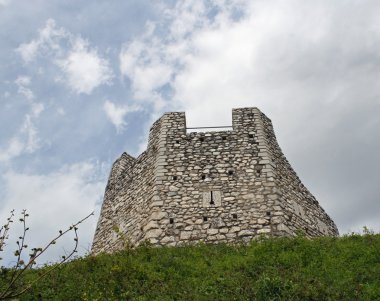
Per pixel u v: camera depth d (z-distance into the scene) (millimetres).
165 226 16984
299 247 14086
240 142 19359
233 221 16922
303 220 18234
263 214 17016
